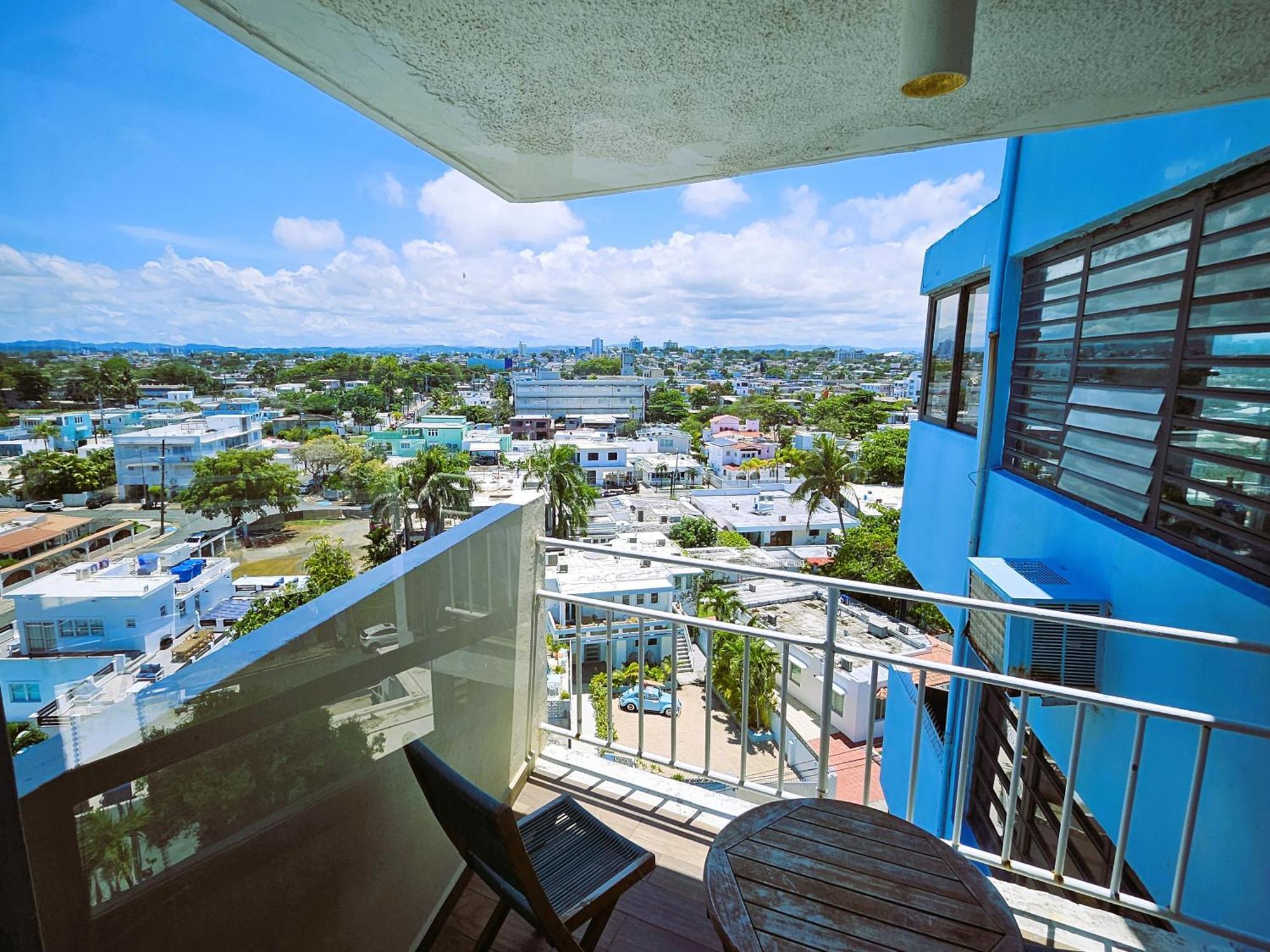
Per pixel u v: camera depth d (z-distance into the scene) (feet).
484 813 3.62
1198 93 4.88
